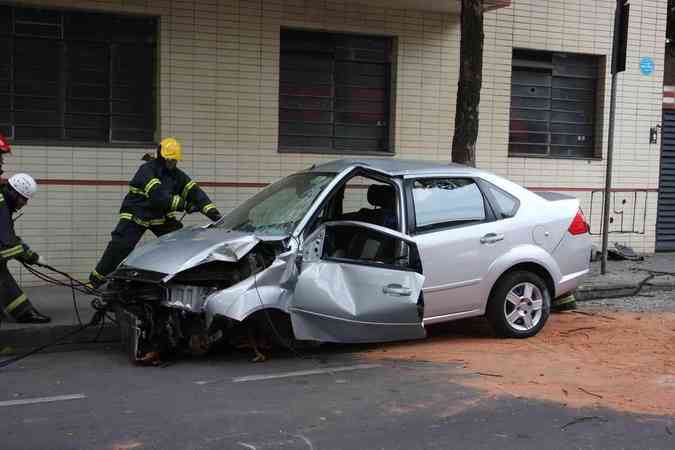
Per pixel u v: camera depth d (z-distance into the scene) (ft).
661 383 19.36
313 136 36.63
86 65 32.19
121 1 31.89
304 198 22.21
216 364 21.18
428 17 37.81
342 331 21.12
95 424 16.10
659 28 43.01
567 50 41.11
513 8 39.70
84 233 31.91
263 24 34.45
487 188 24.11
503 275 23.90
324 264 21.01
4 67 30.89
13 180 23.39
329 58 36.63
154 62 33.24
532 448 14.90
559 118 42.22
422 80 37.96
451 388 18.85
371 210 23.99
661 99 43.32
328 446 14.88
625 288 32.63
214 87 33.76
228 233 21.77
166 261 20.39
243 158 34.53
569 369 20.63
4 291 23.67
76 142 31.65
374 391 18.58
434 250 22.35
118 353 22.75
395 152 37.73
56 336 23.85
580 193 42.11
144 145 32.71
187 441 15.10
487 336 24.75
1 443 14.97
